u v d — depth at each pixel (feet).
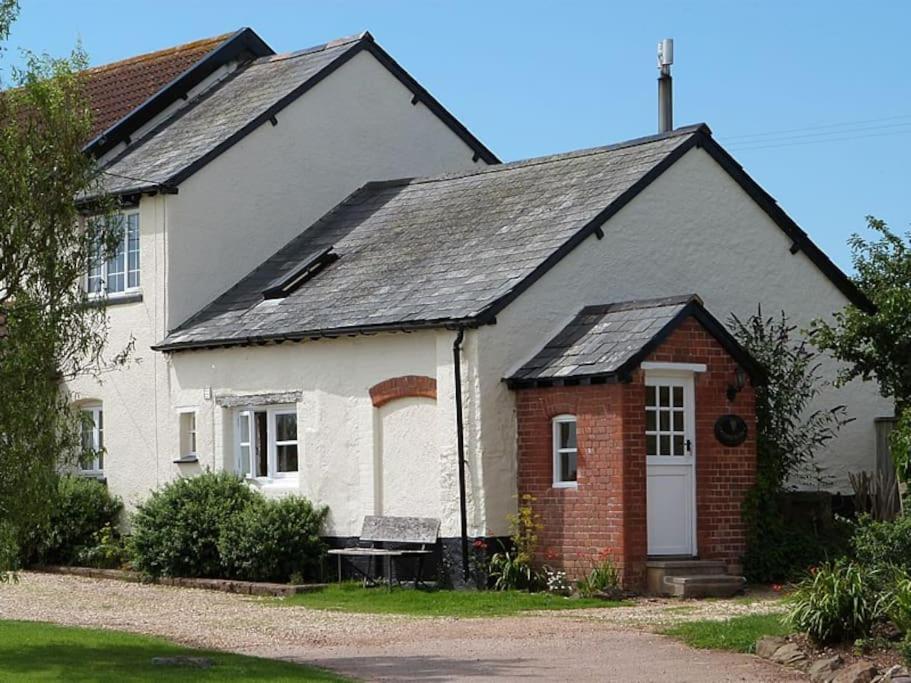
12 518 46.52
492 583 67.10
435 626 56.75
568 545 66.13
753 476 68.80
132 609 63.77
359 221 86.84
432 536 68.69
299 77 91.45
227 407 80.23
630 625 55.26
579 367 65.62
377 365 72.49
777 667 45.65
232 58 98.99
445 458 68.74
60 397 48.19
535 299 68.95
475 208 80.28
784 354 74.38
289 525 73.10
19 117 47.80
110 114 97.60
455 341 67.97
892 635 45.98
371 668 46.39
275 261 86.84
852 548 68.18
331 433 74.64
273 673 44.24
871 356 73.20
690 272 74.79
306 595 68.54
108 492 86.22
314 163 90.43
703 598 63.77
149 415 84.48
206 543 74.95
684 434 67.36
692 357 66.90
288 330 75.72
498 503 67.62
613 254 71.77
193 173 85.05
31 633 52.75
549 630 54.49
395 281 75.46
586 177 76.79
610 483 64.44
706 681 43.37
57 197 47.32
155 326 84.43
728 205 76.79
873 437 82.53
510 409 68.18
